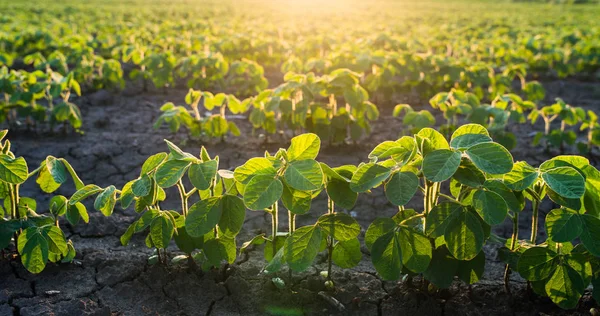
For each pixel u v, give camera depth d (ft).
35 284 10.75
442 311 9.93
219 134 19.60
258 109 18.80
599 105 29.43
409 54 25.98
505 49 37.29
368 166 8.61
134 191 9.11
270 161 8.68
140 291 10.55
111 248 12.66
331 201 9.74
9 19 52.01
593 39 41.01
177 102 27.91
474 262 9.12
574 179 7.92
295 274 11.10
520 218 15.44
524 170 8.50
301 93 18.61
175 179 8.69
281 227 14.21
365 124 19.36
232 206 8.89
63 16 64.23
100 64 28.27
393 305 10.11
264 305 10.09
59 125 22.62
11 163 9.55
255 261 11.80
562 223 8.36
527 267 9.06
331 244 10.05
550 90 32.50
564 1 146.41
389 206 15.99
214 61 26.73
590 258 8.93
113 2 112.57
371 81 25.17
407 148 8.87
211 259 9.94
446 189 17.10
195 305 10.15
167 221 9.75
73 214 10.73
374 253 8.84
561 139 19.03
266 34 43.68
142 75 28.78
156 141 20.98
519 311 9.96
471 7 130.93
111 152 19.72
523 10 116.67
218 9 96.78
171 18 73.87
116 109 26.11
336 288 10.54
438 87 27.04
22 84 20.51
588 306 9.98
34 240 9.86
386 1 163.02
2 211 10.61
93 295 10.48
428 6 135.13
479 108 18.06
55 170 10.05
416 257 8.86
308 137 8.63
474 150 8.02
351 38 40.98
